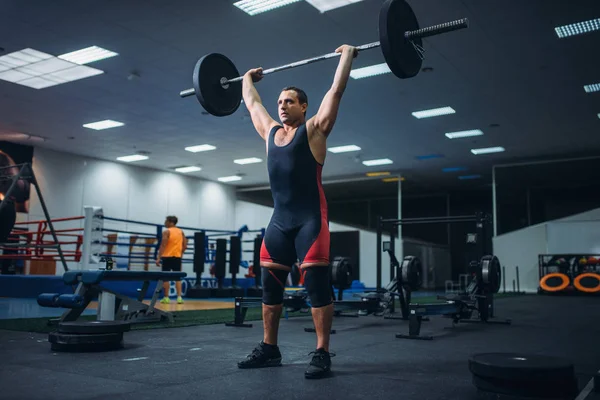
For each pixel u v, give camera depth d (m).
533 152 12.95
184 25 6.51
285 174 2.27
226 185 18.25
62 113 10.11
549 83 8.31
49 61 7.63
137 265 12.25
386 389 1.90
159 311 4.39
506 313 6.29
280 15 6.25
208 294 9.12
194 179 16.97
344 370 2.30
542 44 6.91
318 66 7.75
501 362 1.80
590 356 2.85
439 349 3.06
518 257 13.80
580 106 9.41
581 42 6.84
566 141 11.82
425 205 19.08
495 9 6.01
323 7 6.08
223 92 2.78
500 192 15.48
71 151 13.34
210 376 2.10
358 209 19.36
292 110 2.34
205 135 11.79
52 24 6.48
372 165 14.74
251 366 2.30
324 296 2.21
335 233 16.50
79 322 2.89
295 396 1.77
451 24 2.23
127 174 14.95
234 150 13.27
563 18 6.21
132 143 12.52
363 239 16.00
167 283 7.41
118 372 2.17
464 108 9.61
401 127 10.92
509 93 8.80
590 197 15.49
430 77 8.10
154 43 7.03
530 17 6.19
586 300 9.64
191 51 7.30
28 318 4.67
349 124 10.72
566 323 4.92
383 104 9.41
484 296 4.94
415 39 2.35
